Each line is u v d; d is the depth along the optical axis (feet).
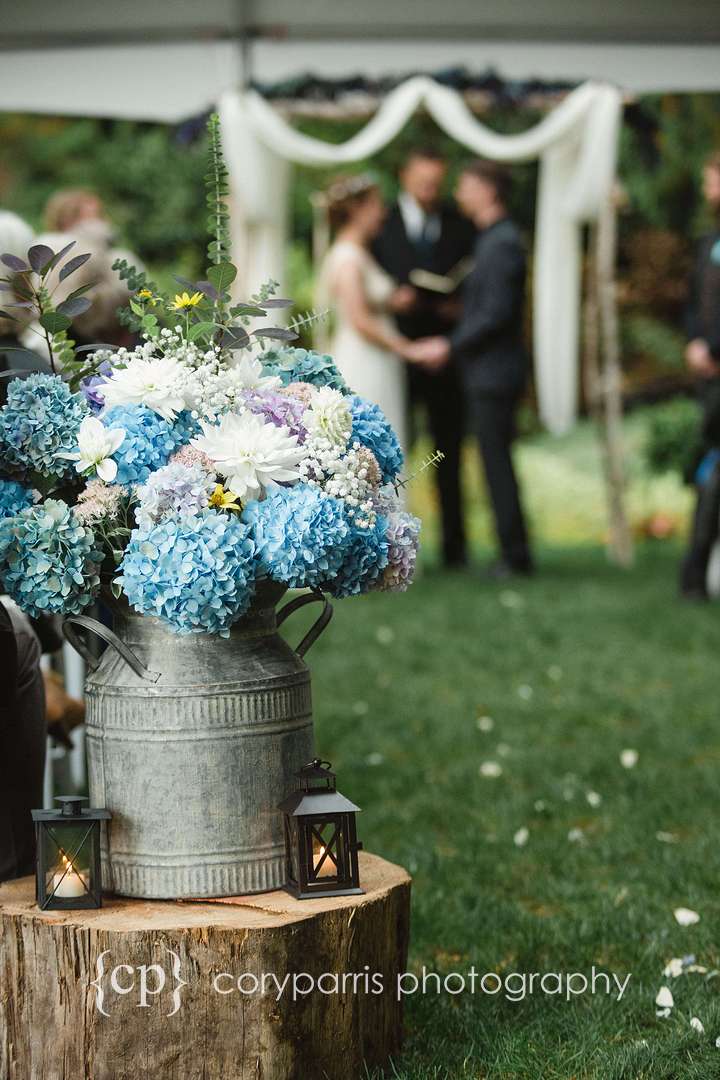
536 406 46.55
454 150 47.11
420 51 26.48
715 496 26.04
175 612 7.23
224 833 7.75
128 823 7.76
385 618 25.23
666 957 10.09
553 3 25.09
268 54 26.30
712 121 45.75
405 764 15.80
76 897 7.70
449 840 13.16
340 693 19.45
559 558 35.50
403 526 8.07
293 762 7.97
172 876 7.73
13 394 7.73
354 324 29.96
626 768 15.16
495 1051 8.59
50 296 8.23
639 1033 8.86
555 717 17.87
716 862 11.92
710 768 15.06
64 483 7.95
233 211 29.96
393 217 31.63
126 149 50.24
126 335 14.26
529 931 10.56
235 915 7.59
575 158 30.96
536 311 32.71
